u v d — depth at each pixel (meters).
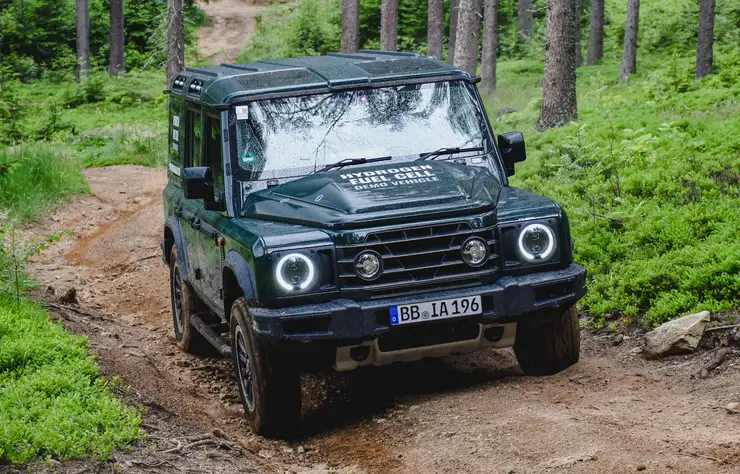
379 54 8.59
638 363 7.36
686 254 8.83
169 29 28.95
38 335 7.41
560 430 5.80
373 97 7.24
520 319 6.47
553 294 6.49
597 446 5.50
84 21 43.72
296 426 6.60
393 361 6.39
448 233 6.25
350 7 32.00
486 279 6.35
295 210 6.48
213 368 8.82
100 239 15.41
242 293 7.05
